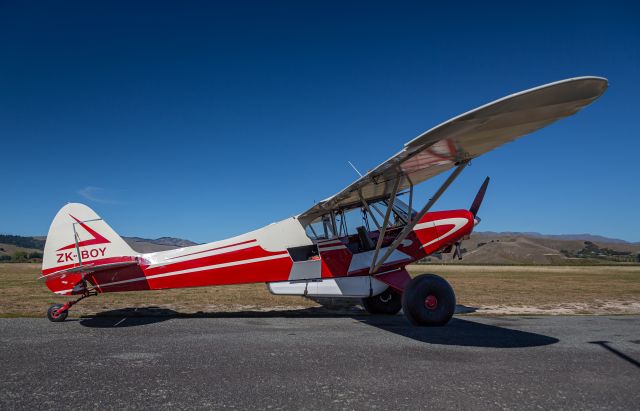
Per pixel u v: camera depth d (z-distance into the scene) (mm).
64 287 7789
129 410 3162
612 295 13328
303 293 8484
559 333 6457
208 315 8617
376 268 8250
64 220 7938
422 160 6355
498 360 4676
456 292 14188
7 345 5426
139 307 9680
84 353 4965
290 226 8578
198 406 3244
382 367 4363
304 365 4434
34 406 3238
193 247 8203
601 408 3230
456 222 9031
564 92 4254
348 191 7516
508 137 5496
